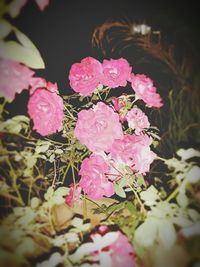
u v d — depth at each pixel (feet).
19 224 1.04
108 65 1.19
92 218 1.11
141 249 1.13
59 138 1.11
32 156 1.08
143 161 1.18
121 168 1.16
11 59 1.09
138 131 1.19
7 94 1.07
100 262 1.09
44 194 1.07
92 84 1.17
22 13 1.12
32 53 1.11
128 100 1.19
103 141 1.15
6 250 1.01
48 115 1.11
